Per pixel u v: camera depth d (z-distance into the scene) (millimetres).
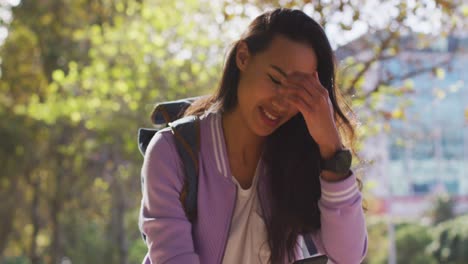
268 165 2914
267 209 2900
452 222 34594
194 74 16844
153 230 2732
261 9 9500
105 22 21203
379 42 10188
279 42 2736
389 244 38406
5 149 28109
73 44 25188
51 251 29188
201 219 2812
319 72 2840
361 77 10062
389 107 13367
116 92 17469
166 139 2820
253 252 2887
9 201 33219
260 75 2738
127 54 17359
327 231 2824
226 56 2863
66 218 32125
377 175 16094
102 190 30234
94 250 37406
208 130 2848
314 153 2922
